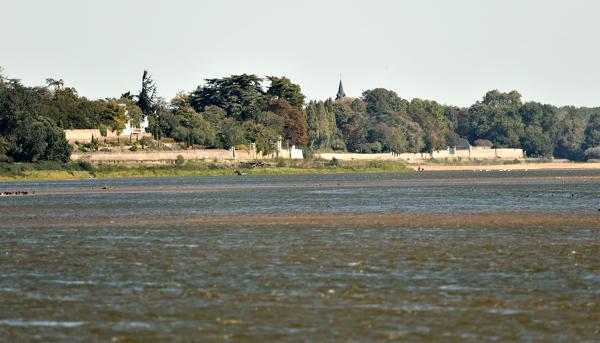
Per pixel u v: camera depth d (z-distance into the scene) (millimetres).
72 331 136750
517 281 170500
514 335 131875
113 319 143875
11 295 162875
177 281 175375
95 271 189125
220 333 134625
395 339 130500
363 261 198000
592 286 164875
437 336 131875
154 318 144250
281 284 170500
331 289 165000
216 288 167375
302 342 129375
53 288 169375
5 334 135125
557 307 148500
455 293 160125
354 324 139000
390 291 162625
